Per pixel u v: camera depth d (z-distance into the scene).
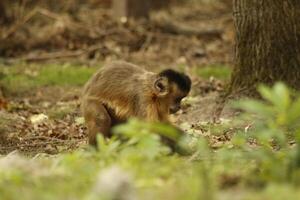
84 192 8.05
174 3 38.62
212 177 8.52
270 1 15.64
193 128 14.53
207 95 18.81
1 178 8.72
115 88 12.96
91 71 23.00
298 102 8.30
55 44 27.69
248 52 15.96
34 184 8.52
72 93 20.45
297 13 15.70
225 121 14.30
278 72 15.68
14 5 30.89
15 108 18.67
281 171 8.74
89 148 12.26
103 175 7.60
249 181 8.57
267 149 11.00
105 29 29.22
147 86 12.72
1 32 28.11
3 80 21.84
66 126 16.16
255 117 12.98
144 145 9.01
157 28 29.67
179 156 10.75
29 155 13.38
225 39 29.34
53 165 9.54
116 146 9.91
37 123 16.70
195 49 27.34
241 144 11.04
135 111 12.81
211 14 36.09
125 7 30.89
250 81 15.92
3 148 14.32
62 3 32.84
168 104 12.82
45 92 20.92
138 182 8.30
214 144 12.63
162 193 7.92
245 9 15.91
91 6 36.00
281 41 15.66
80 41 27.91
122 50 27.25
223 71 22.81
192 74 22.67
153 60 25.94
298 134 9.34
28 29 29.16
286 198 7.64
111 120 13.10
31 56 26.22
